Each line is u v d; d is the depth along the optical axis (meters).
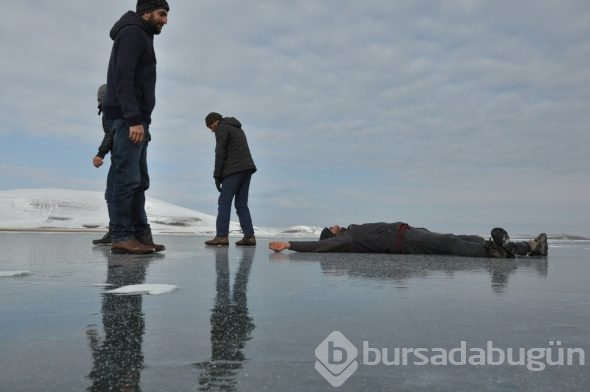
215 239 5.55
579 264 3.23
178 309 1.46
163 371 0.88
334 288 1.91
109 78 3.79
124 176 3.82
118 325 1.24
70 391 0.78
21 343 1.06
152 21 3.80
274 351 1.00
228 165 5.50
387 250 4.03
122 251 3.89
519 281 2.19
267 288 1.91
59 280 2.14
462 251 3.76
